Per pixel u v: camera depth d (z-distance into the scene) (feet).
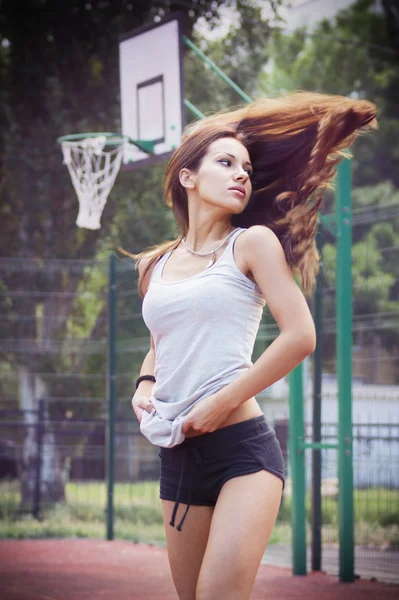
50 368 52.75
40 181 55.11
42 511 40.47
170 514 9.89
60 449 48.37
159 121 29.94
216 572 8.91
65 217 55.11
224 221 10.23
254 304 9.70
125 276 34.99
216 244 10.08
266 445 9.50
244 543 8.96
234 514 9.09
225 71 65.21
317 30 83.82
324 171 10.75
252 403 9.71
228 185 9.92
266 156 10.93
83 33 56.80
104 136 31.81
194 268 10.01
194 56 62.34
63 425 51.01
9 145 54.90
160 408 9.69
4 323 53.06
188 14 61.36
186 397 9.53
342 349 23.95
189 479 9.58
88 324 55.88
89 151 32.37
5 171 54.85
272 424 34.78
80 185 32.37
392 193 73.82
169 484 9.88
